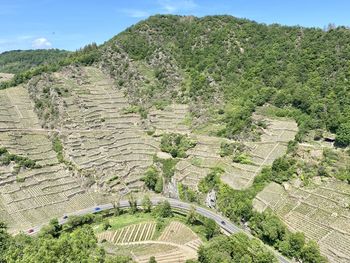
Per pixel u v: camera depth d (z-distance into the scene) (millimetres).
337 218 107438
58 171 148625
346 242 98875
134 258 100125
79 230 106625
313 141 145125
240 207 117375
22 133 162750
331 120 146000
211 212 127312
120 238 113688
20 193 131625
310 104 160250
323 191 119438
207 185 137750
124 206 135625
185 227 119688
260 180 130375
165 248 106438
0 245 90938
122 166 157000
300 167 130250
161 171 153875
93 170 149500
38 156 152125
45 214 126625
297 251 98312
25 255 80312
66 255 81312
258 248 94750
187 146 162875
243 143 154625
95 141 166000
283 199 120938
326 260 93188
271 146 149250
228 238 97750
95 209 133375
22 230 115875
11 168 140125
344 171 123812
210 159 153000
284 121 161500
